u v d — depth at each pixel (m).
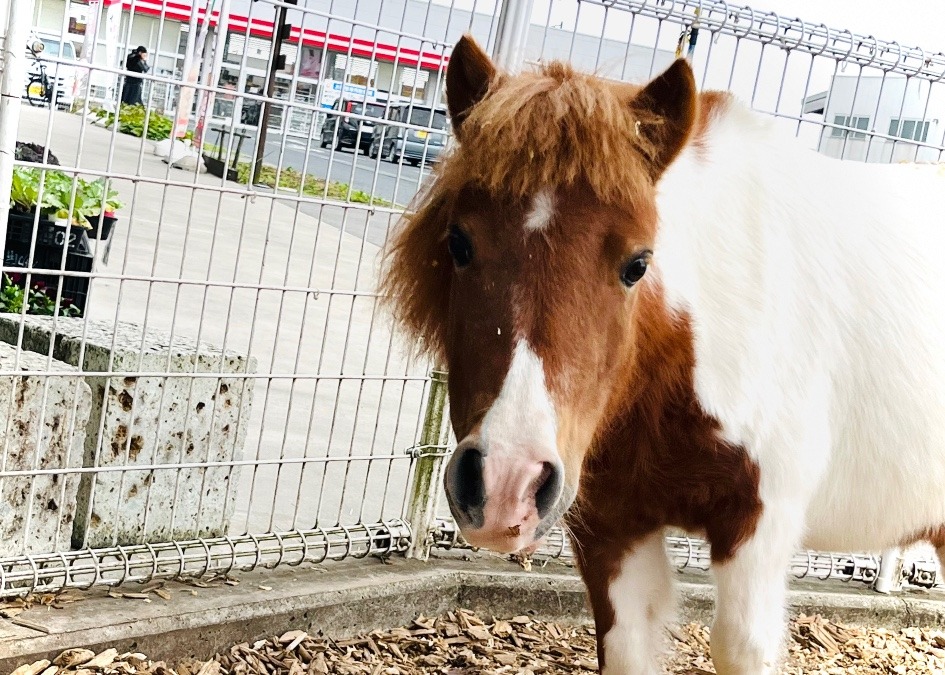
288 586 1.64
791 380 1.32
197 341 1.56
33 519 1.51
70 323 1.87
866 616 2.08
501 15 1.71
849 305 1.41
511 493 0.93
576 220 0.99
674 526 1.39
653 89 1.09
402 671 1.57
